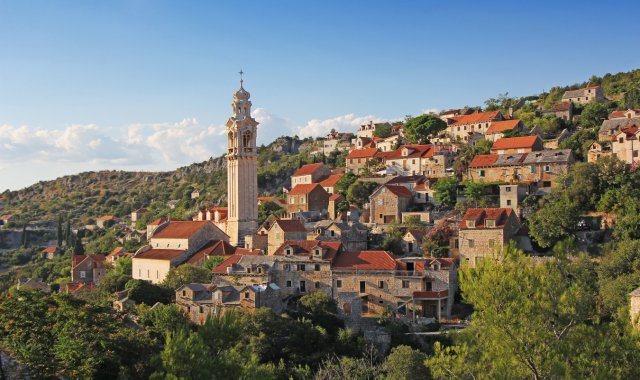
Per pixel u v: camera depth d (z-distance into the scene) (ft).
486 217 501.15
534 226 504.43
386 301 464.65
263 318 395.75
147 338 350.23
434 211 618.85
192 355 209.67
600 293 353.72
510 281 175.01
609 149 627.46
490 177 650.02
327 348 404.36
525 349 169.07
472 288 181.57
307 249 501.56
